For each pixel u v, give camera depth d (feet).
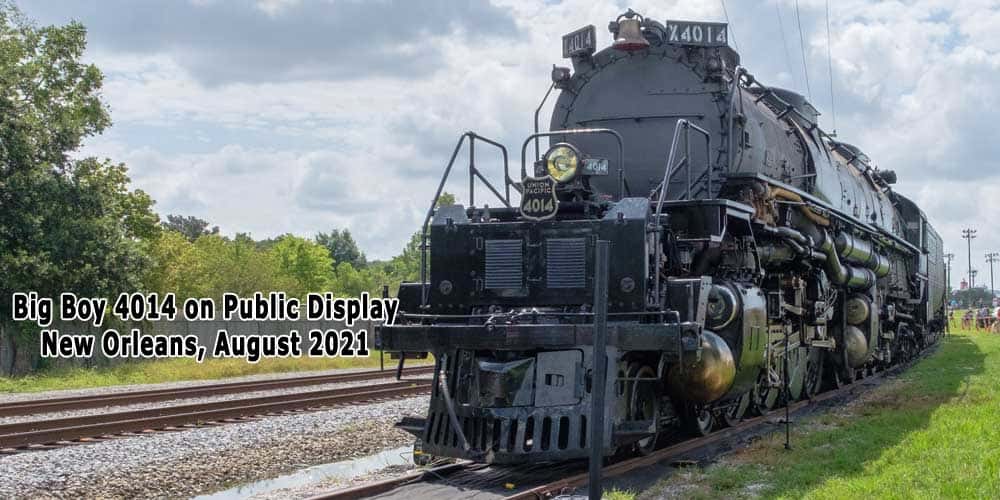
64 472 33.42
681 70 39.50
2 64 103.14
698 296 30.37
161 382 79.92
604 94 40.68
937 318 117.70
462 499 26.84
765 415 43.45
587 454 28.30
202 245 207.62
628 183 39.47
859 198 60.49
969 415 41.29
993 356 83.66
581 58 41.65
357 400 57.77
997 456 30.40
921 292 87.20
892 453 32.30
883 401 49.62
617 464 30.12
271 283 192.03
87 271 98.27
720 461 31.91
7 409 51.83
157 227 131.23
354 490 27.35
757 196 38.60
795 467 30.53
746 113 40.27
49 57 109.60
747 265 37.42
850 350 55.11
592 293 30.50
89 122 112.47
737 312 34.27
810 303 47.73
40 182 97.91
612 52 41.06
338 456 39.65
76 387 76.69
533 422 28.96
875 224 64.23
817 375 52.49
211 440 40.70
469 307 32.32
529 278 31.37
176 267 162.20
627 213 30.45
